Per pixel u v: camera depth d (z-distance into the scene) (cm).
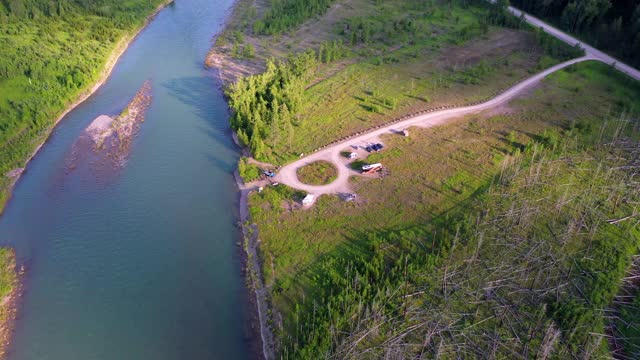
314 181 9725
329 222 8700
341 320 6725
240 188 9831
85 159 10625
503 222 8456
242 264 8269
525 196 9100
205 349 6975
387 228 8525
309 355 6284
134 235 8819
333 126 11538
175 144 11231
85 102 12769
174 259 8381
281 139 10975
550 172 9700
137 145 11119
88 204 9444
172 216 9238
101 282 7944
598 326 6700
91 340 7075
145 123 11938
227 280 8006
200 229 8981
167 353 6931
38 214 9194
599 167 9556
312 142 10956
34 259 8281
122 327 7269
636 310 6975
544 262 7675
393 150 10638
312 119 11850
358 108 12306
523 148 10625
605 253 7856
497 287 7312
